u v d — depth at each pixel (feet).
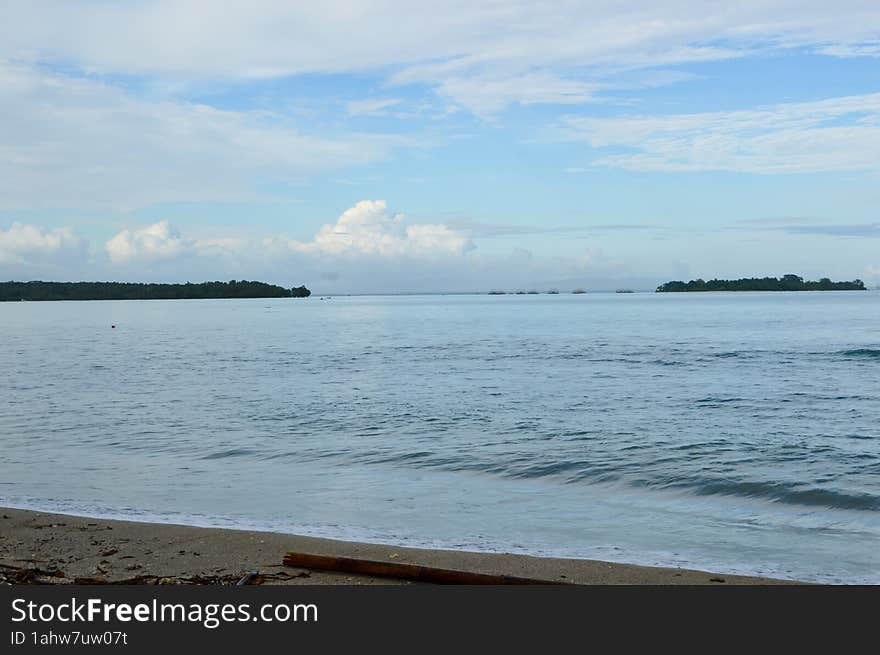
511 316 392.06
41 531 35.19
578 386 96.63
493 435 63.26
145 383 108.17
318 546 32.96
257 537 34.22
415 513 40.22
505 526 37.60
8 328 302.25
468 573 27.84
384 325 308.19
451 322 328.49
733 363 123.03
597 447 57.57
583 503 42.45
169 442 62.49
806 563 31.60
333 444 60.54
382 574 28.17
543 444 59.06
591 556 32.48
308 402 85.66
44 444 62.23
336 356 154.40
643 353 145.59
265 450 58.54
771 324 247.09
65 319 407.85
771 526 37.45
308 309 606.96
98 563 30.32
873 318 279.69
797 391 88.53
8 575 28.63
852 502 41.81
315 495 44.47
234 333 257.14
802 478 47.11
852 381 97.40
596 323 288.30
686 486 45.91
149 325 326.65
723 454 54.49
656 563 31.42
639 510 40.81
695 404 79.71
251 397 91.04
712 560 31.99
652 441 59.62
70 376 118.93
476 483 47.57
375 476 49.65
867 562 31.71
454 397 87.92
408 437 63.05
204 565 30.01
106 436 65.62
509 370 118.42
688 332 213.05
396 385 101.35
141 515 39.58
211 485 47.34
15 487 46.93
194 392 96.99
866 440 59.26
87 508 41.24
